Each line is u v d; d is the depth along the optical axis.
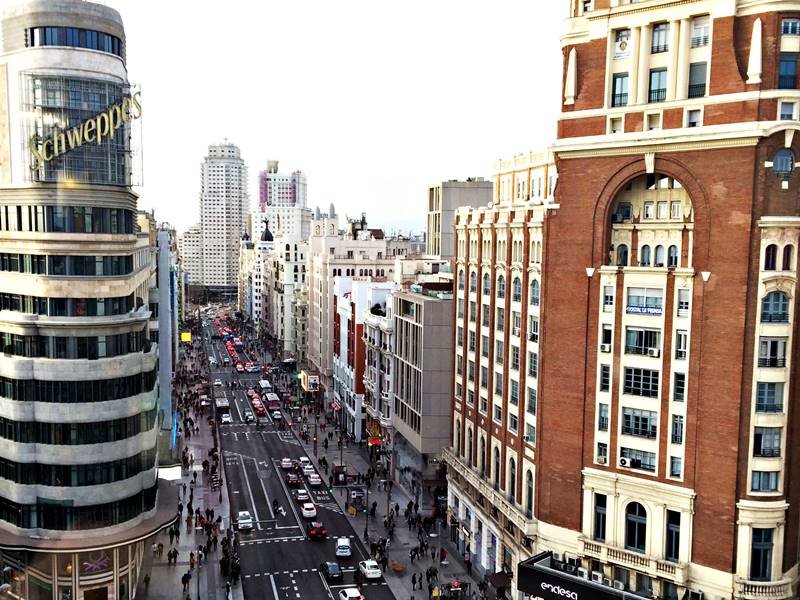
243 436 130.25
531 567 59.00
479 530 77.31
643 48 55.91
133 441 64.94
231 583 71.25
